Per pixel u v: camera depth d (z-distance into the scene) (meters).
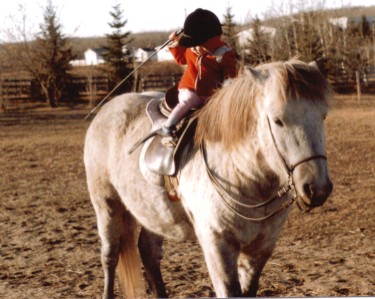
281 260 6.19
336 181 10.14
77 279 5.87
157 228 4.32
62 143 18.33
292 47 39.50
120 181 4.50
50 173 12.66
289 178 3.16
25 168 13.47
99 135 4.87
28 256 6.70
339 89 36.69
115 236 4.91
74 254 6.73
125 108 4.81
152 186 4.13
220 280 3.57
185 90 4.02
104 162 4.77
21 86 39.19
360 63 38.12
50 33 39.31
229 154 3.57
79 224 8.13
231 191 3.54
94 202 4.98
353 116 22.91
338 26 43.69
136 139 4.43
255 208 3.53
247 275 3.81
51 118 29.09
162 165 3.94
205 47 3.99
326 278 5.59
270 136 3.24
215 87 3.97
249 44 42.19
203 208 3.65
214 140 3.67
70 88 38.75
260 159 3.43
